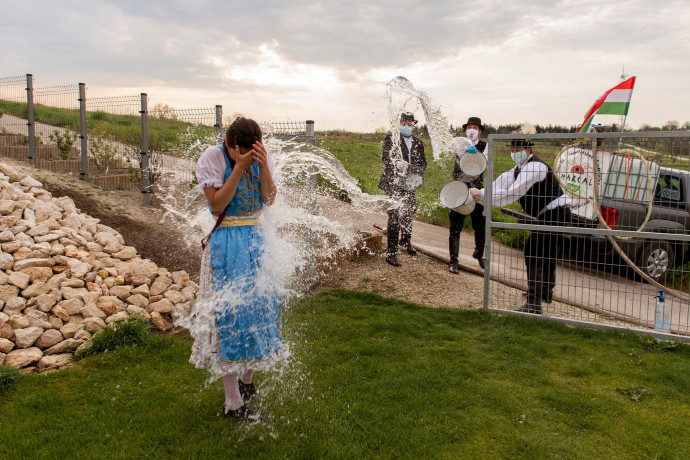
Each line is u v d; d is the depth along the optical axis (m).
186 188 7.21
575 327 4.75
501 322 4.85
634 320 4.96
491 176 4.98
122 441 2.79
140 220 6.63
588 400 3.38
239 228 2.89
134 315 4.32
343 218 7.97
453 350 4.15
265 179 2.87
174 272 5.20
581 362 4.01
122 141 7.93
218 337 2.81
